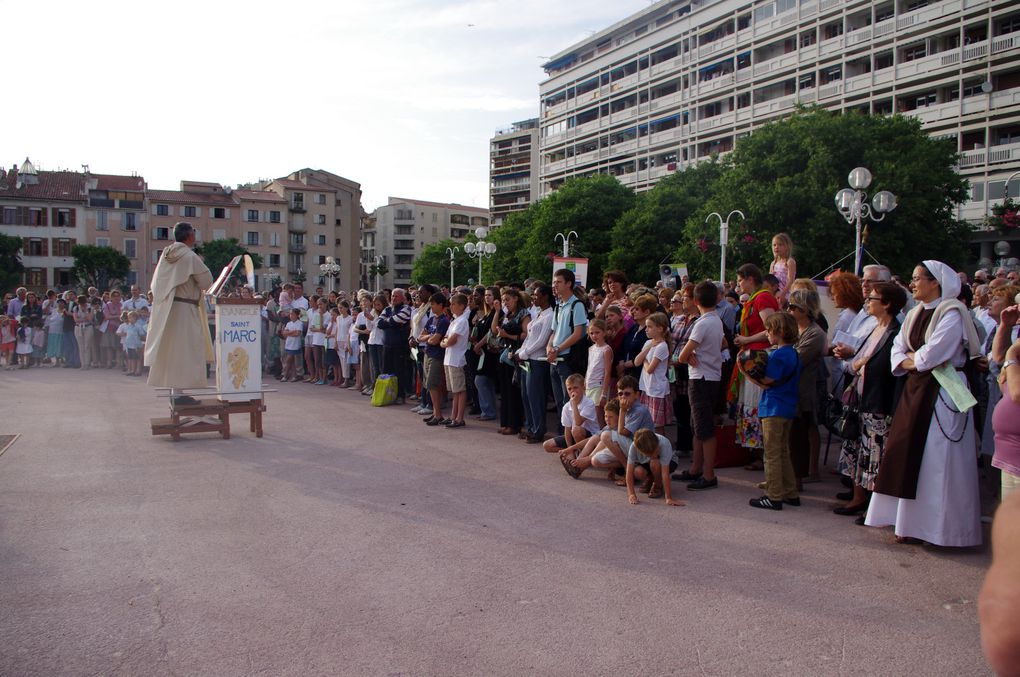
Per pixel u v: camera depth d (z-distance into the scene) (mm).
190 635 3854
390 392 12320
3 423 10141
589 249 51906
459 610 4195
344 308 14922
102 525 5668
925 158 31875
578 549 5242
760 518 6051
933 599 4426
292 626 3971
